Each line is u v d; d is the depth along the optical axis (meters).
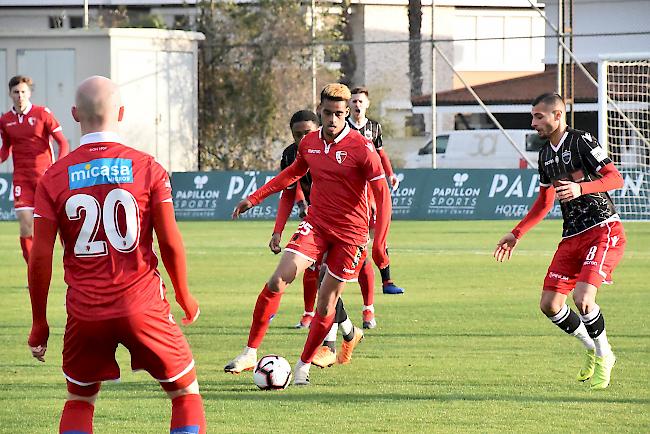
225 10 87.62
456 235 58.88
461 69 125.31
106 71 81.62
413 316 31.80
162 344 14.39
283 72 87.06
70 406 14.78
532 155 96.62
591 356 22.16
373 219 31.47
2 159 39.34
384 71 116.38
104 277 14.20
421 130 114.62
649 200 62.72
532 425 18.73
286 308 34.19
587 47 106.75
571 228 22.31
